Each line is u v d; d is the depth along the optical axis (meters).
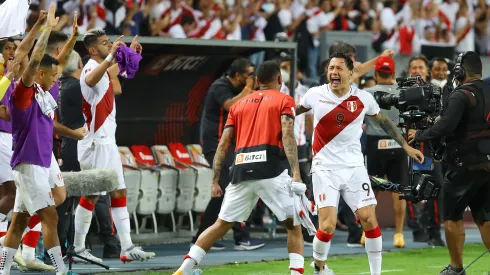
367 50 47.19
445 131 23.91
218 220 22.88
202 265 28.14
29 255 25.98
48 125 23.58
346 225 35.81
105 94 27.17
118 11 41.03
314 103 23.50
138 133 35.72
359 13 50.56
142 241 33.81
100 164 27.22
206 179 35.28
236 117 23.22
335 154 23.41
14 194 25.30
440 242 33.75
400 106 24.61
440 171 32.19
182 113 36.59
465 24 55.22
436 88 24.45
